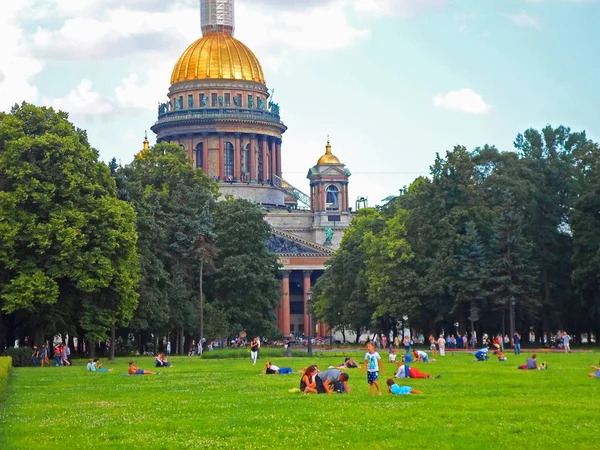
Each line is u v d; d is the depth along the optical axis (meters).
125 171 158.00
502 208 129.50
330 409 41.91
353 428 35.66
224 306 152.12
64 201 96.62
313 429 35.62
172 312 130.75
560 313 132.75
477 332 139.00
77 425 37.59
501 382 55.94
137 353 138.38
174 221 138.75
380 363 77.25
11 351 91.25
